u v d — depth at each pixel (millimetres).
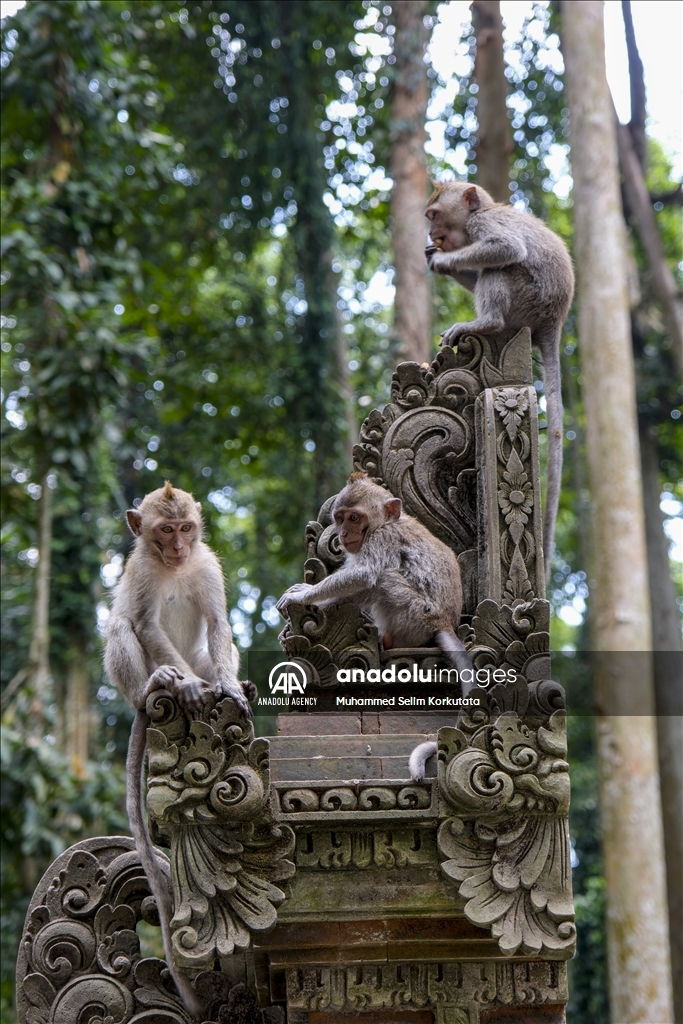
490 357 6004
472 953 4750
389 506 5574
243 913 4492
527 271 6664
